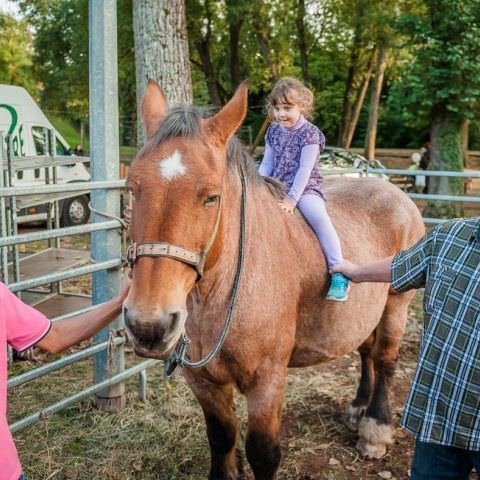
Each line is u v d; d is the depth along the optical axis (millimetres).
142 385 3965
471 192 15664
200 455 3363
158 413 3801
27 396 3984
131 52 17859
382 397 3494
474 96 11898
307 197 2891
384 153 22094
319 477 3197
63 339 1988
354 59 20562
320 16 18922
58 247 6180
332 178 3770
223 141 2098
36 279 3184
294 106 2928
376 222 3412
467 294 1891
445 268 1967
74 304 5219
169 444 3441
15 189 3027
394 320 3529
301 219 2883
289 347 2684
